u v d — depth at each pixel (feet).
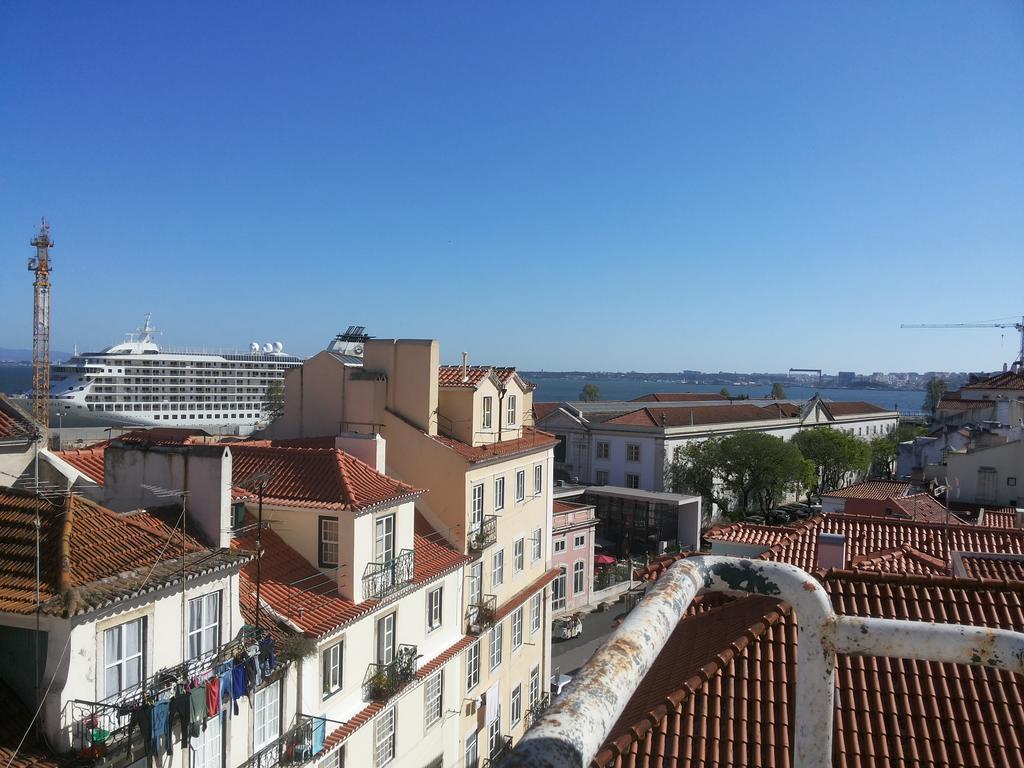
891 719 39.14
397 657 83.51
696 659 45.98
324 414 115.96
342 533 78.07
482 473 111.24
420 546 99.09
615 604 202.90
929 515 126.72
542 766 9.60
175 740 54.95
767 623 45.50
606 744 38.68
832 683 15.81
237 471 85.97
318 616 72.64
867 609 46.85
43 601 48.32
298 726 67.51
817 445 317.01
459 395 115.75
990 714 39.06
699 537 252.83
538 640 133.18
